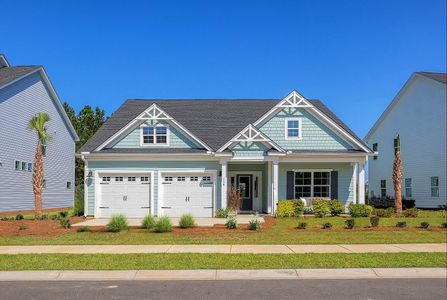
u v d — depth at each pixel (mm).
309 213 24984
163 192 24344
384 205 35969
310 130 25766
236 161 24719
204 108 30016
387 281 9781
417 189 34500
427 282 9688
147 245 14266
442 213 25609
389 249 13430
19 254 12594
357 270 10711
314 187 25875
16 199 29359
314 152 24891
